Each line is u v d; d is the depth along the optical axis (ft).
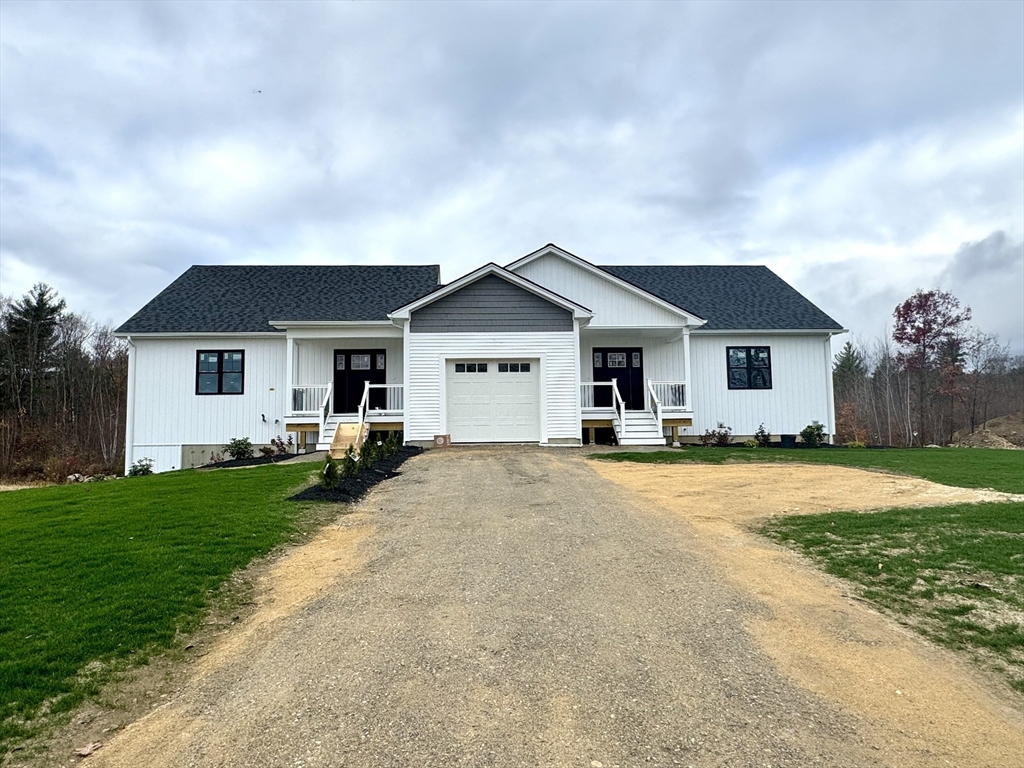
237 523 24.70
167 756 9.71
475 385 56.34
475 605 16.34
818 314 67.87
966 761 9.44
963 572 18.65
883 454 52.60
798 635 14.47
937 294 114.11
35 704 11.34
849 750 9.70
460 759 9.43
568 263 63.10
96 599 16.42
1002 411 131.95
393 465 42.06
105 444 116.98
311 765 9.34
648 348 67.00
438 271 73.67
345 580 18.54
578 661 12.98
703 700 11.34
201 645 14.15
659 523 25.58
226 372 61.72
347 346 64.03
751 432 65.26
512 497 31.01
